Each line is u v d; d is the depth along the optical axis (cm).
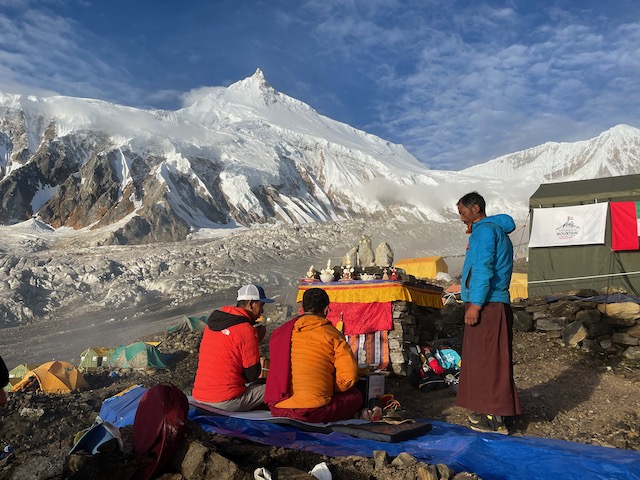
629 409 565
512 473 362
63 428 1673
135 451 348
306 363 474
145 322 5175
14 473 313
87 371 2208
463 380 517
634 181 1513
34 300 6725
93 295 7094
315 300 507
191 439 346
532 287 1571
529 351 852
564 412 569
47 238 12838
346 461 364
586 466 370
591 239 1488
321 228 12175
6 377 393
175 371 2089
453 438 427
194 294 6762
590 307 909
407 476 338
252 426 450
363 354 835
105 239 12675
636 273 1427
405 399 692
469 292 507
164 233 14238
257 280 7500
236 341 500
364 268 930
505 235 513
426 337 911
